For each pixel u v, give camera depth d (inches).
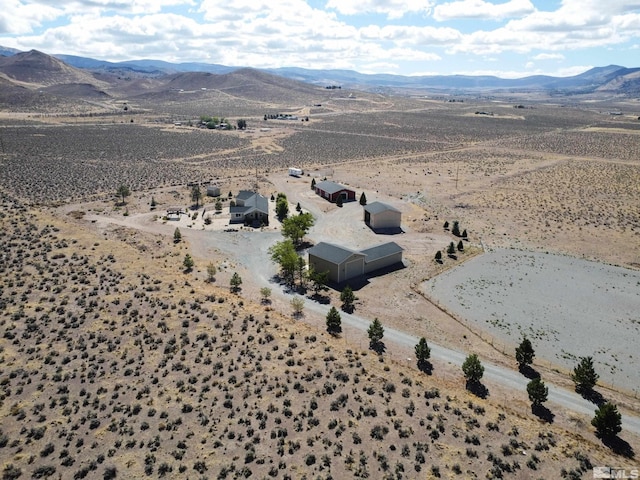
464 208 4067.4
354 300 2340.1
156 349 1691.7
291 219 3095.5
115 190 4480.8
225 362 1628.9
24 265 2375.7
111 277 2321.6
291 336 1860.2
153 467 1136.2
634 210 3868.1
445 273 2699.3
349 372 1622.8
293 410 1384.1
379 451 1222.3
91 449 1197.1
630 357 1899.6
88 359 1604.3
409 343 1950.1
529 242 3216.0
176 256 2827.3
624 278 2635.3
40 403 1370.6
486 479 1146.0
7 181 4544.8
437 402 1477.6
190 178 5142.7
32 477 1099.3
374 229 3459.6
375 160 6427.2
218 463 1157.1
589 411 1550.2
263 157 6604.3
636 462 1283.2
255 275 2630.4
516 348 1833.2
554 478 1165.1
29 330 1756.9
